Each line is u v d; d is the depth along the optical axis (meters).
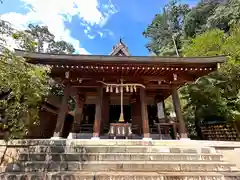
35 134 9.50
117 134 6.75
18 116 4.21
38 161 4.50
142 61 6.34
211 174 3.90
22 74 3.73
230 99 10.07
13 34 3.69
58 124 6.51
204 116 11.24
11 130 4.20
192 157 4.73
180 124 6.82
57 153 4.71
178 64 6.53
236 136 9.12
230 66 8.98
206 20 20.11
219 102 9.80
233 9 15.03
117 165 4.34
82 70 6.98
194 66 6.66
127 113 10.20
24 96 4.14
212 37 11.64
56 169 4.27
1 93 4.10
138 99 9.98
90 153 4.77
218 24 17.06
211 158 4.76
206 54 10.73
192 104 11.80
